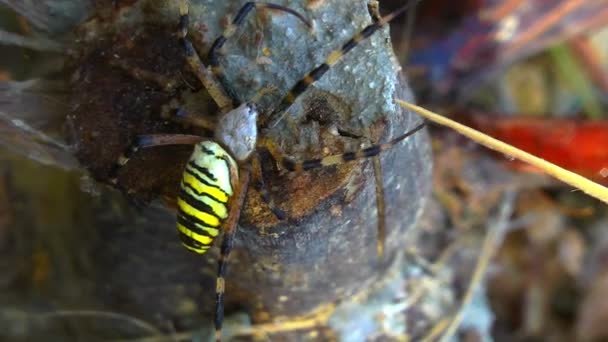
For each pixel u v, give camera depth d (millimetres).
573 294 159
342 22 81
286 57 81
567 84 160
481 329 133
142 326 120
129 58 83
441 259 129
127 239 106
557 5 144
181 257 103
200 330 115
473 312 133
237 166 80
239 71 81
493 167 138
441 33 143
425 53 144
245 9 78
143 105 83
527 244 157
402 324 118
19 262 141
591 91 159
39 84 92
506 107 151
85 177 91
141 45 83
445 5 142
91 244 119
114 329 124
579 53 159
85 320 129
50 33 95
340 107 81
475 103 149
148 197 86
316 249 90
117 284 118
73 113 84
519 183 141
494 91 151
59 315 132
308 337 112
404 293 119
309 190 81
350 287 107
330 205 83
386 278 117
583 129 141
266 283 100
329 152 80
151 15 83
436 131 139
